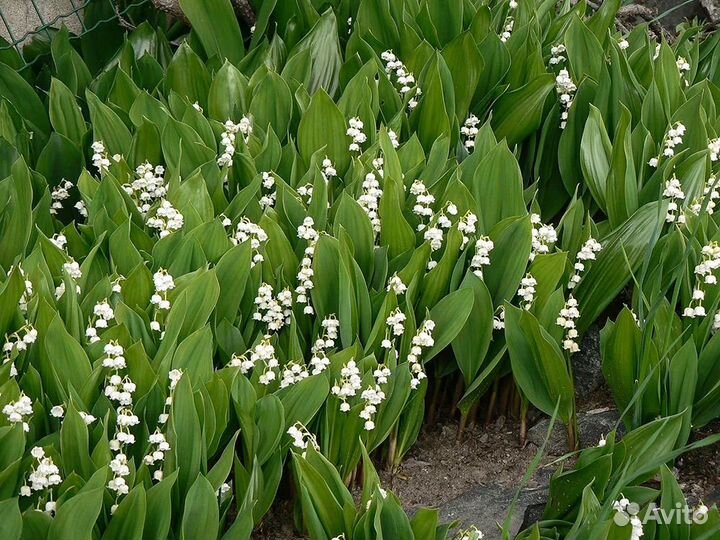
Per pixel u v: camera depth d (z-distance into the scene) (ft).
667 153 5.56
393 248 5.19
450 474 5.11
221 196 5.38
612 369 5.00
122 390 4.65
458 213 5.22
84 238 5.18
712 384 4.94
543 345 4.90
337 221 5.12
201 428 4.54
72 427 4.42
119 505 4.30
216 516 4.38
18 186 5.15
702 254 5.07
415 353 4.87
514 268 5.09
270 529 4.88
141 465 4.45
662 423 4.68
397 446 5.07
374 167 5.45
